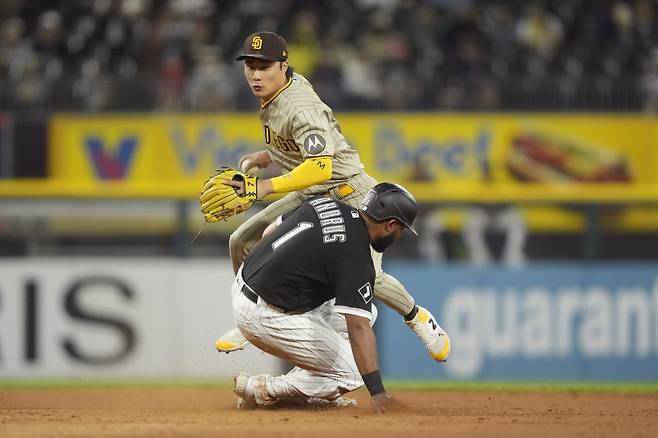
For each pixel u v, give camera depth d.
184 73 56.88
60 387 36.72
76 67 58.53
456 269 42.06
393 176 51.62
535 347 42.12
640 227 47.31
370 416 22.69
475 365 41.81
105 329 40.62
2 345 40.38
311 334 23.09
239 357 40.78
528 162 52.34
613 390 36.31
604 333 42.41
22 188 41.62
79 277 40.69
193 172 51.16
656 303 42.59
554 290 42.34
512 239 45.31
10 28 60.38
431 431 20.08
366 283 22.06
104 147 51.16
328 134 23.14
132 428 20.36
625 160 52.94
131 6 61.12
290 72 23.77
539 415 24.83
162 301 40.91
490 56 59.72
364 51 59.06
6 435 19.36
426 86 56.25
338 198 24.62
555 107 53.72
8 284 40.41
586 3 63.41
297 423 21.38
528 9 62.53
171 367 40.72
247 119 51.16
